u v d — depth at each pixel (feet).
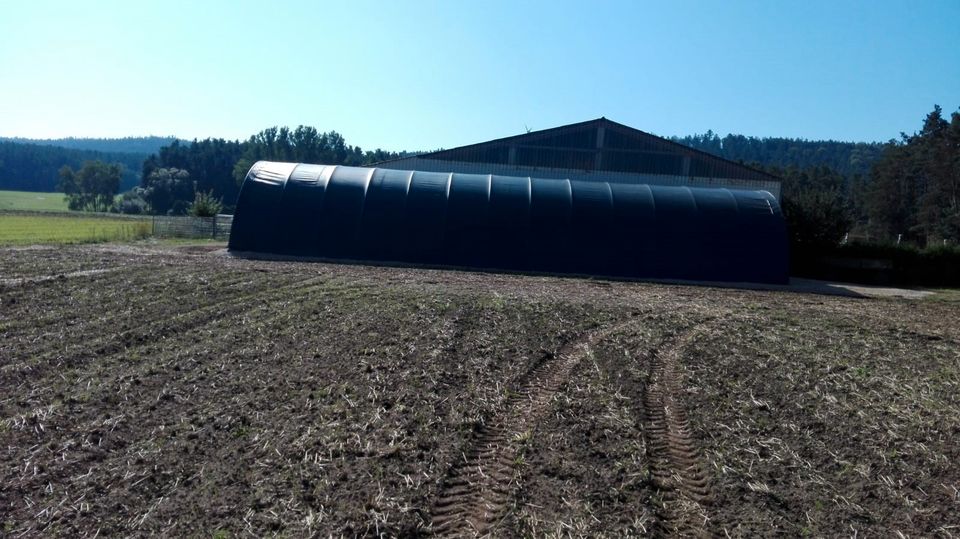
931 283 91.76
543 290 53.36
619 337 35.24
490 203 75.46
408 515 16.28
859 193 296.92
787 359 32.37
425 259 72.74
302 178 77.56
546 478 18.43
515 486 17.89
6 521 15.75
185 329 33.35
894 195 230.68
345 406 22.99
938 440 22.13
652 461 19.84
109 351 28.99
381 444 19.98
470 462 19.36
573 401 24.48
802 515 17.08
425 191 76.64
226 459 18.90
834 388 27.68
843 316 48.93
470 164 105.09
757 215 75.77
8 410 22.00
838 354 34.32
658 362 30.94
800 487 18.52
